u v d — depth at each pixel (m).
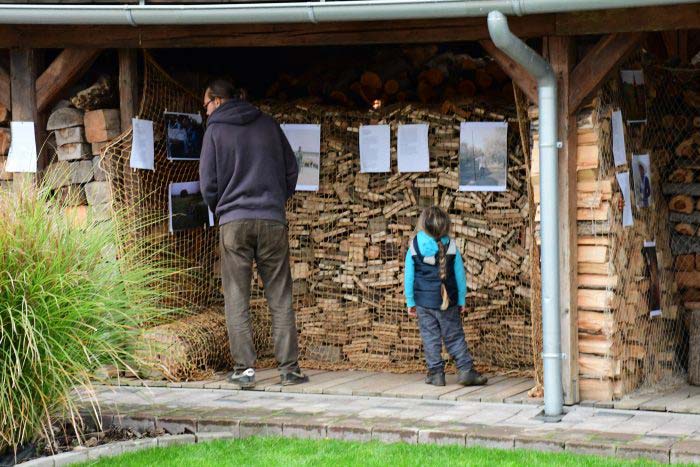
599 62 6.96
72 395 6.45
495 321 8.68
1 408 5.93
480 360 8.70
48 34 8.30
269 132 8.06
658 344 8.02
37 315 6.00
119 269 6.63
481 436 6.19
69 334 6.12
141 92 8.74
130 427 6.77
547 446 6.02
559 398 6.86
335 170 9.09
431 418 6.73
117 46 8.16
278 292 8.03
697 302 8.37
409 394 7.52
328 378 8.29
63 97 8.64
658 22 6.71
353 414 6.87
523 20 7.10
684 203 8.49
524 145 7.46
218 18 7.14
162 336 8.17
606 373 7.19
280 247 8.01
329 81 9.68
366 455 5.92
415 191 8.88
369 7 6.81
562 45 7.04
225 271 7.98
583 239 7.25
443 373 7.89
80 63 8.27
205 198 7.98
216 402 7.34
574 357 7.17
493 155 8.52
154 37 8.06
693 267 8.49
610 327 7.17
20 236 6.13
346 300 9.05
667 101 8.56
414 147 8.75
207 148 7.93
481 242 8.72
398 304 8.85
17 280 5.98
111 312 6.46
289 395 7.63
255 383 7.96
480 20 7.25
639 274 7.73
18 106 8.42
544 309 6.91
